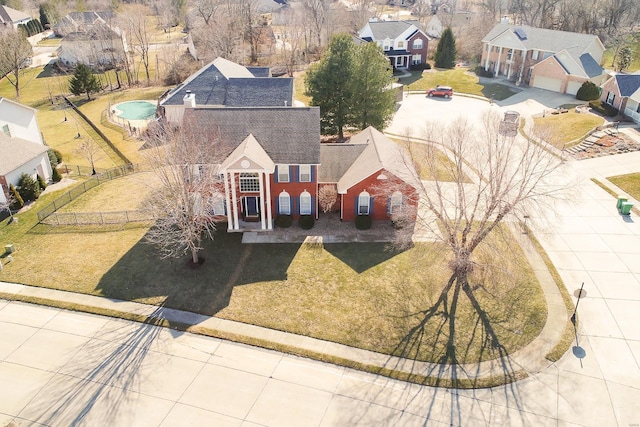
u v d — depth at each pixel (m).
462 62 89.94
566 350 25.45
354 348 26.09
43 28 121.69
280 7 127.81
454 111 62.50
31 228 37.34
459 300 29.23
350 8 126.50
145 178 45.12
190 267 32.44
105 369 24.97
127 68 81.38
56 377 24.50
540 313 27.97
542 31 72.50
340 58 48.62
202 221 33.00
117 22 96.62
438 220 37.22
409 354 25.59
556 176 42.19
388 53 82.81
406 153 40.31
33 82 84.19
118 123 62.19
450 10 131.25
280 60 90.00
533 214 36.47
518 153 45.69
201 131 35.91
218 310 28.89
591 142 48.22
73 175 47.06
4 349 26.19
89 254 34.00
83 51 88.31
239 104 52.62
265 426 21.95
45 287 30.83
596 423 21.72
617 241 33.97
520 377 24.08
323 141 53.47
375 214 37.31
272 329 27.45
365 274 31.70
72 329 27.59
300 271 32.09
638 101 51.09
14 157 40.97
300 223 36.56
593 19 91.00
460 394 23.36
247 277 31.59
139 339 26.89
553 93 67.19
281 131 36.78
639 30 92.88
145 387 23.97
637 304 28.38
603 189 40.22
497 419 22.06
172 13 120.75
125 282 31.22
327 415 22.45
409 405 22.86
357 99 49.47
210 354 25.88
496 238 34.56
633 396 22.92
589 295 29.16
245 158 33.22
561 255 32.66
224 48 80.75
